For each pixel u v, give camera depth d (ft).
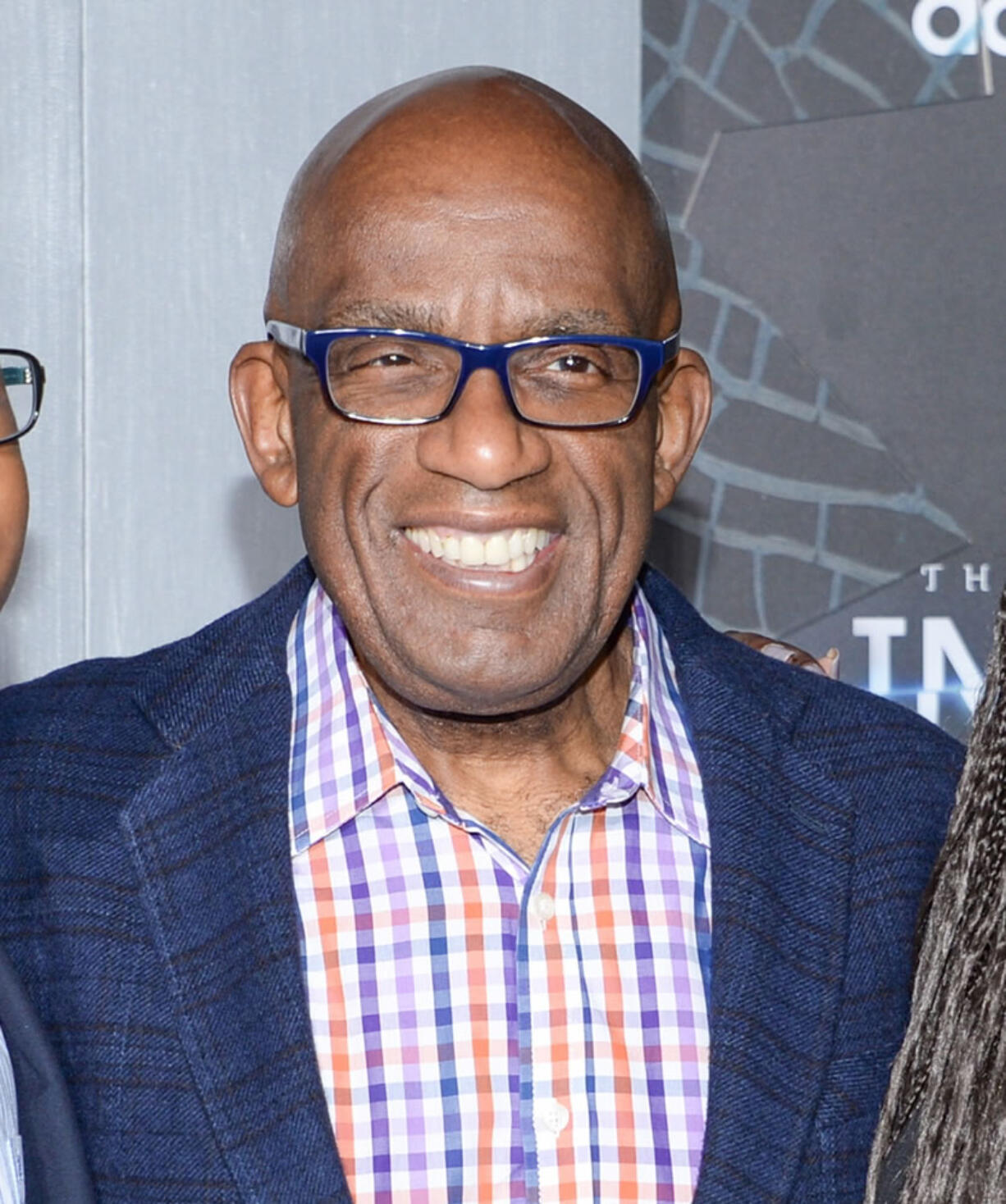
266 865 5.69
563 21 10.64
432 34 10.74
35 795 5.87
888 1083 5.39
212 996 5.50
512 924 5.77
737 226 10.39
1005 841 4.78
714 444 10.41
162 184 10.60
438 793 5.83
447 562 5.49
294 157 10.70
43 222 10.50
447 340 5.26
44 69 10.46
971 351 10.27
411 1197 5.46
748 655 6.63
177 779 5.78
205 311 10.66
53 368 10.52
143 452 10.65
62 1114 5.25
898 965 5.87
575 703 5.98
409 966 5.69
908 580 10.37
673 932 5.85
